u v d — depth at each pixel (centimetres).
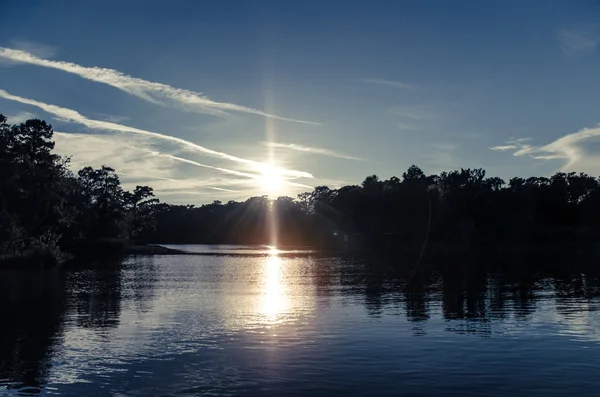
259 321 2584
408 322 2534
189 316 2752
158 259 8919
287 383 1606
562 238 12862
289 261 7931
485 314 2744
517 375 1662
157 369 1766
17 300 3453
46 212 8819
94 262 8025
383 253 10188
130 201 16988
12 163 8219
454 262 7069
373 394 1506
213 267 6719
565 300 3234
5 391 1570
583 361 1811
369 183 16188
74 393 1548
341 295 3584
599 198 13388
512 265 6325
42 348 2064
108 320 2655
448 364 1788
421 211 13588
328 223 16512
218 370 1747
